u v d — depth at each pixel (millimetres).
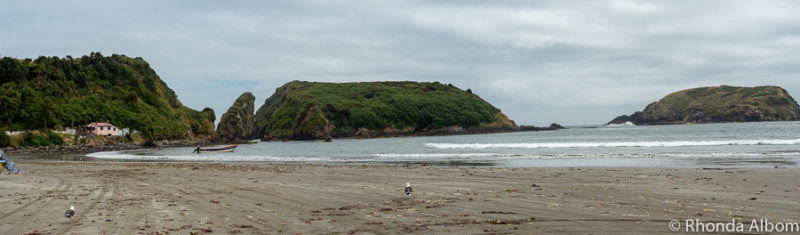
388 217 9828
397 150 59688
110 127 110562
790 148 40000
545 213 9992
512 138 110000
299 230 8602
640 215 9578
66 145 93438
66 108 110375
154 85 153250
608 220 9086
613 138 84812
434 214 10102
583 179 17688
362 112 197250
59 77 118750
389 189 15094
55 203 12367
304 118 160875
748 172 18891
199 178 20312
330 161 37281
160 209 11227
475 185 16078
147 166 31438
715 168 22516
